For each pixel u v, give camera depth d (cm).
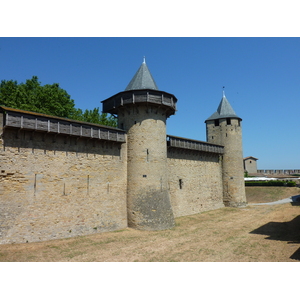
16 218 1409
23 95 2761
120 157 1997
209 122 3481
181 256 1268
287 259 1148
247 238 1611
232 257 1230
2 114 1393
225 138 3338
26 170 1464
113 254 1296
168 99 2064
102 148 1878
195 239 1612
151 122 2011
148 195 1925
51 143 1589
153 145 1991
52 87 3044
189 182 2702
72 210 1653
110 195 1888
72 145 1695
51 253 1277
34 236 1464
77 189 1694
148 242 1541
